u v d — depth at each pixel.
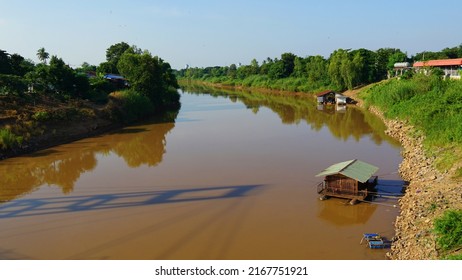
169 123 52.53
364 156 31.42
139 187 25.11
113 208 21.44
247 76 152.75
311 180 25.64
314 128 46.31
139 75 64.19
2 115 37.31
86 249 16.80
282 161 30.64
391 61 84.06
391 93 51.34
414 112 39.84
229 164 30.12
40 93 45.66
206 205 21.61
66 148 37.12
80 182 26.55
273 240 17.25
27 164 31.45
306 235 17.66
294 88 105.19
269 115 60.00
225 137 41.50
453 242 13.73
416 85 49.06
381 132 42.00
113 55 109.50
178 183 25.73
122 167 30.27
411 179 24.09
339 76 87.56
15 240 17.75
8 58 56.06
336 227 18.41
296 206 21.14
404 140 35.28
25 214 20.84
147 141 40.25
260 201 22.05
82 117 44.41
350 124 48.44
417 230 16.14
